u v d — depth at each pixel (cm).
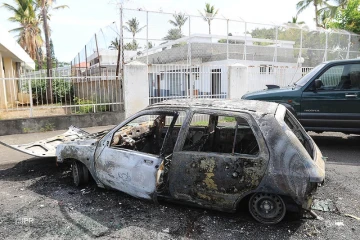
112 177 393
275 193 307
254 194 324
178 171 343
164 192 360
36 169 552
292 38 1678
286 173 303
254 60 1675
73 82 1235
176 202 356
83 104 1028
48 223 339
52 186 462
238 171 318
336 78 614
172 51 1622
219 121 444
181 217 348
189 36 1243
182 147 349
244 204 357
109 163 395
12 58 1825
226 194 323
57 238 306
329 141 728
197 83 1112
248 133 413
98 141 424
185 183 340
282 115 348
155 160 357
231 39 1656
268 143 313
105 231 318
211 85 1138
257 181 311
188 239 301
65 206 384
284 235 307
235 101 395
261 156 312
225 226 326
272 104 385
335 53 1678
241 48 1720
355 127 600
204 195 334
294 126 393
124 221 340
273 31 1667
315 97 614
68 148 447
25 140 803
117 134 440
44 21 1869
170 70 1079
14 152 673
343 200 393
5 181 489
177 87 1094
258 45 1752
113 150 396
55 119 942
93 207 379
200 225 329
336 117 606
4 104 1337
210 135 421
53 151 527
